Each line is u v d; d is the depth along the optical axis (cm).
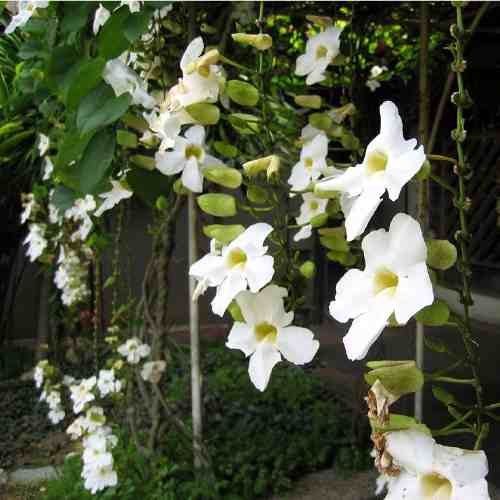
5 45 338
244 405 390
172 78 212
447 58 366
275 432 349
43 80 182
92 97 154
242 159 185
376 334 90
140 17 156
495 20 313
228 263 119
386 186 96
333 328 602
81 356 484
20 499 317
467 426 103
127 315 338
